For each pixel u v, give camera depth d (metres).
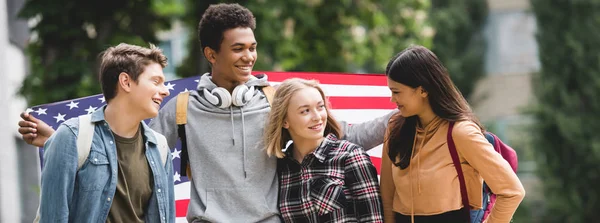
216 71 5.89
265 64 15.86
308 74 7.10
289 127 5.69
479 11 30.88
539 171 26.80
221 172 5.68
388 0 18.30
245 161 5.70
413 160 5.56
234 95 5.74
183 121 5.82
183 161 5.88
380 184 5.81
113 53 5.31
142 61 5.29
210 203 5.64
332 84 7.10
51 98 12.92
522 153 29.83
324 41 17.56
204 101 5.83
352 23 17.91
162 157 5.46
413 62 5.48
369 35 18.34
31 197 17.89
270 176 5.74
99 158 5.14
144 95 5.25
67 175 5.03
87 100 6.75
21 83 13.17
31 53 13.44
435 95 5.46
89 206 5.07
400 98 5.54
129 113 5.27
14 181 16.23
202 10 15.55
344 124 6.16
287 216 5.62
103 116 5.25
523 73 31.19
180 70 16.30
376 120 6.08
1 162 15.54
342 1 17.44
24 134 6.12
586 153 26.03
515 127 28.12
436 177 5.43
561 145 26.53
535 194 27.16
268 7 15.72
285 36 16.42
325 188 5.54
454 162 5.43
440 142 5.48
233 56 5.77
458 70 30.50
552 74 27.23
